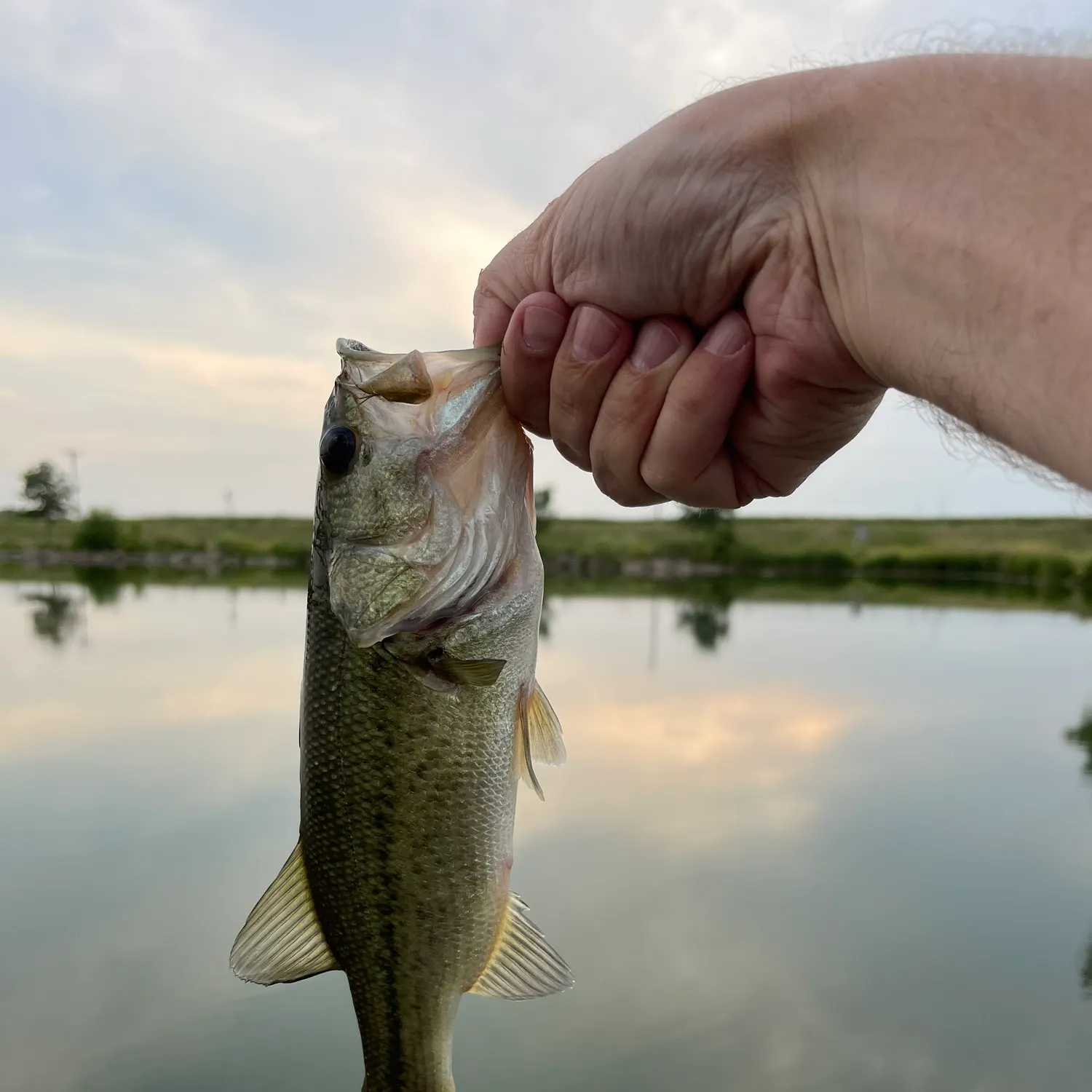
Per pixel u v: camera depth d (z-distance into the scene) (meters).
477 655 0.33
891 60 0.22
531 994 0.35
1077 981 0.76
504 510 0.33
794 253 0.25
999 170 0.19
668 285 0.27
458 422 0.33
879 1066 0.66
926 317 0.21
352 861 0.35
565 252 0.28
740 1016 0.72
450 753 0.34
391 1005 0.35
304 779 0.36
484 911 0.35
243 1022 0.73
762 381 0.27
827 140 0.23
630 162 0.26
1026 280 0.18
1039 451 0.18
